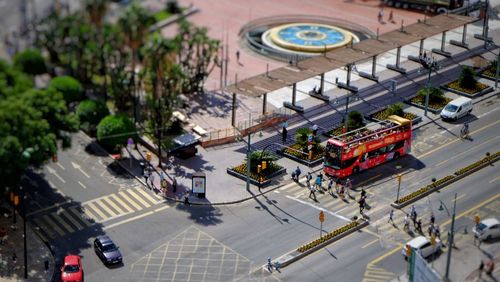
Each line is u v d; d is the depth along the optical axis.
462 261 100.88
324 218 112.81
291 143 134.88
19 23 198.75
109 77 165.25
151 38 156.75
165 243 108.00
